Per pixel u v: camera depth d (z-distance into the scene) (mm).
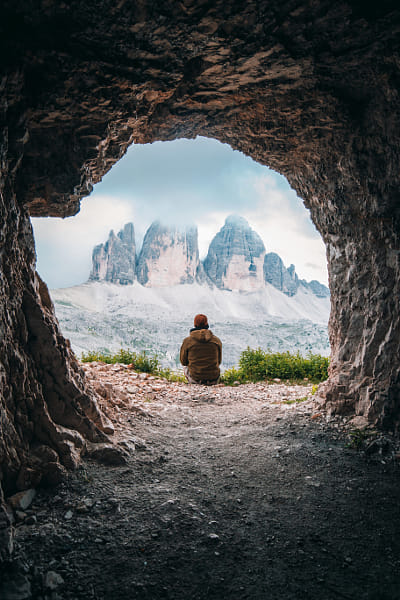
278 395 8828
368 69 4074
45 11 2936
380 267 5402
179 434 5637
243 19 3342
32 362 3912
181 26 3328
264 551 2850
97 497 3445
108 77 3658
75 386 4336
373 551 2857
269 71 4211
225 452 4930
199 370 10164
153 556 2740
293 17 3342
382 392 5176
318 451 4836
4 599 2135
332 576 2588
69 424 4242
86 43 3307
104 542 2844
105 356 12211
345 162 5328
